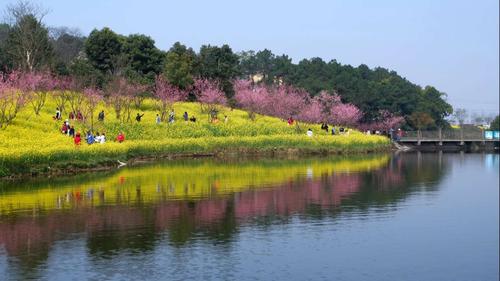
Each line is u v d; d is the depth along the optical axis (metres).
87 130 58.66
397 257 21.36
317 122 101.12
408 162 67.06
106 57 90.38
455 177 49.97
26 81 66.00
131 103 77.81
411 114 132.00
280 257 20.28
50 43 85.12
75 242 21.16
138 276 17.72
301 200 31.94
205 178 41.09
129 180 39.00
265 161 59.12
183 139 63.84
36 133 51.69
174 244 21.28
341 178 43.75
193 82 90.31
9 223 24.06
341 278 18.61
